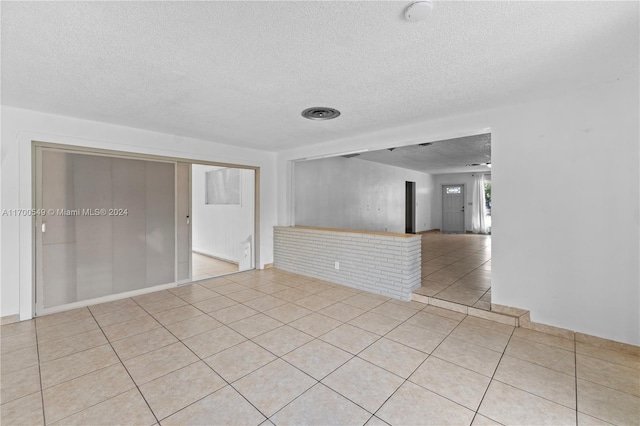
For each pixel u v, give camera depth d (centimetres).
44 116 309
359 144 412
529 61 201
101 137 346
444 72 217
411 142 362
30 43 175
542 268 274
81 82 232
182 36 169
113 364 222
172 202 421
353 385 196
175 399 183
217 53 189
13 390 191
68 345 251
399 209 885
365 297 378
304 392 189
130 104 284
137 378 204
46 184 318
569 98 256
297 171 570
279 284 438
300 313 323
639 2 140
